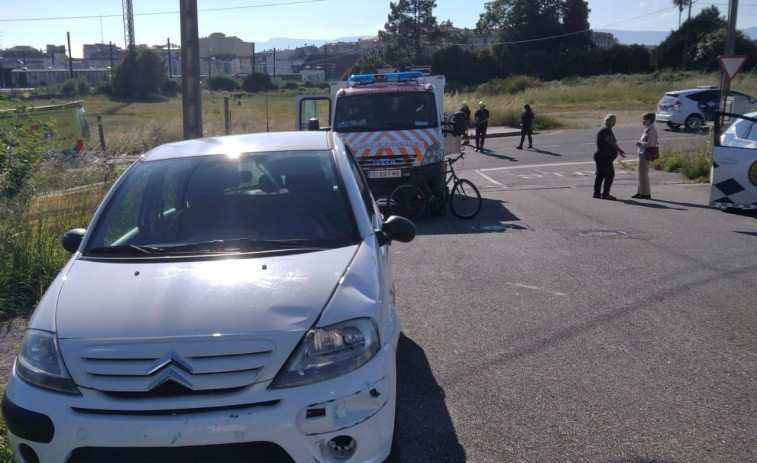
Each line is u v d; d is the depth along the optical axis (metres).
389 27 82.50
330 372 3.14
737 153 11.03
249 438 2.98
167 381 3.03
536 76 74.81
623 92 52.69
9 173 9.02
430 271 8.12
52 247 7.61
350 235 4.08
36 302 6.92
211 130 26.56
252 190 4.43
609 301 6.76
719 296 6.85
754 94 42.00
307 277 3.52
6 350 5.78
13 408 3.20
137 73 79.31
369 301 3.44
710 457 3.88
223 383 3.04
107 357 3.11
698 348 5.51
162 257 3.85
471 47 87.75
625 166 20.19
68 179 10.17
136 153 21.02
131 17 79.94
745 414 4.39
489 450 4.01
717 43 66.62
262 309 3.26
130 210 4.34
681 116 29.44
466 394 4.74
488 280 7.64
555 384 4.87
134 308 3.32
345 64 116.25
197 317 3.22
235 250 3.91
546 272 7.92
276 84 81.38
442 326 6.13
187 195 4.41
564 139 29.17
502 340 5.75
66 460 3.06
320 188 4.43
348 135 12.27
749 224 10.65
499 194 15.31
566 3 79.38
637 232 10.16
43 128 10.40
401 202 11.91
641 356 5.36
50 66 142.62
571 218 11.60
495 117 35.91
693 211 12.05
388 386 3.31
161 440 2.97
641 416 4.38
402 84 13.15
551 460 3.89
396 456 3.53
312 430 3.04
